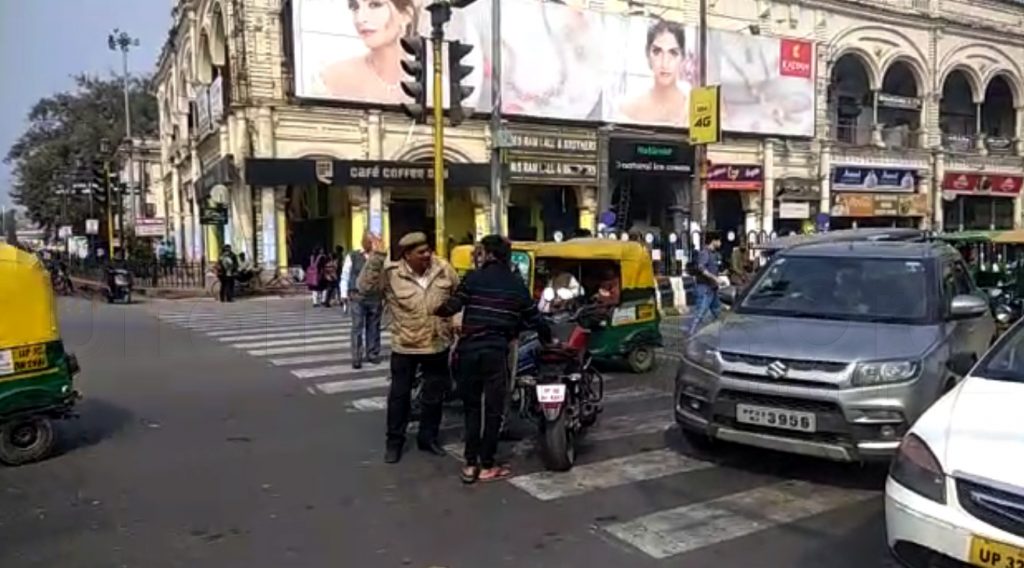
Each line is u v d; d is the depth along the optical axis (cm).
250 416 808
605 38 2961
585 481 593
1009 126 4391
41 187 6134
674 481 592
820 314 657
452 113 1219
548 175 2833
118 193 3738
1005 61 4172
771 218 3394
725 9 3253
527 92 2802
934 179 3884
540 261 997
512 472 616
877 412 540
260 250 2525
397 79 2605
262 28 2467
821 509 533
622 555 459
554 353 629
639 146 2992
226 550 467
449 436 725
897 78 3991
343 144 2550
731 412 585
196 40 3384
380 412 826
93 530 499
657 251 2652
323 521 513
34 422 647
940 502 347
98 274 3036
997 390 405
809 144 3506
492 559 454
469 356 592
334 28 2502
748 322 650
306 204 2930
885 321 632
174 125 4309
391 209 2872
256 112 2439
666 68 3103
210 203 2838
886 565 445
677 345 1299
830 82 3616
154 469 627
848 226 3662
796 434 562
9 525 508
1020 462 337
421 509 536
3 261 637
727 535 489
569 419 631
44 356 652
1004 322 860
